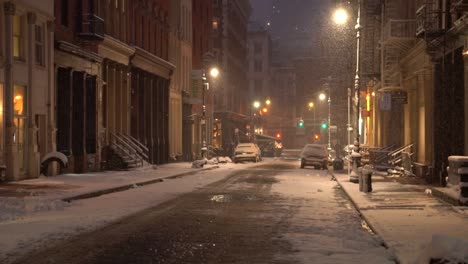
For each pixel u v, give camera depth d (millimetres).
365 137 50375
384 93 33188
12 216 14336
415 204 17500
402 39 30469
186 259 9664
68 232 12094
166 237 11836
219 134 84312
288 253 10211
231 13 91500
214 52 79750
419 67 29656
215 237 11922
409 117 32562
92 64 33031
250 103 115625
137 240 11414
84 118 31953
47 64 27484
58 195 18984
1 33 23641
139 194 21578
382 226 12930
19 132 25188
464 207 16203
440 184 24859
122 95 39438
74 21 31250
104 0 35500
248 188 24938
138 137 42719
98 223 13555
